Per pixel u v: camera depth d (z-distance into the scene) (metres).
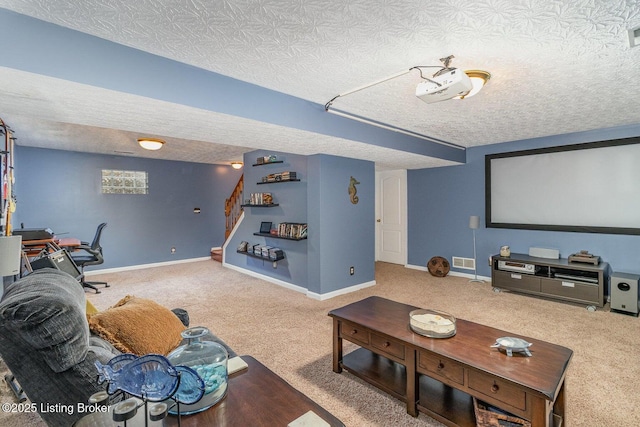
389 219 6.60
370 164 4.80
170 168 6.68
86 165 5.62
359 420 1.82
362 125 3.36
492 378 1.50
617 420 1.80
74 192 5.50
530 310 3.64
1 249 1.88
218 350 1.24
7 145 3.21
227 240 6.31
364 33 1.71
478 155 5.09
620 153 3.81
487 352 1.68
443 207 5.59
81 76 1.71
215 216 7.43
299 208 4.58
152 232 6.43
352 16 1.55
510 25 1.62
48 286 1.26
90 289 4.62
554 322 3.27
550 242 4.39
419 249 5.98
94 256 4.61
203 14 1.53
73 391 1.14
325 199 4.20
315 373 2.31
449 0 1.42
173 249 6.74
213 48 1.88
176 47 1.87
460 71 1.86
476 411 1.60
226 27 1.65
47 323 1.08
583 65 2.10
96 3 1.45
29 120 3.28
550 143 4.33
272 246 5.04
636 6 1.45
